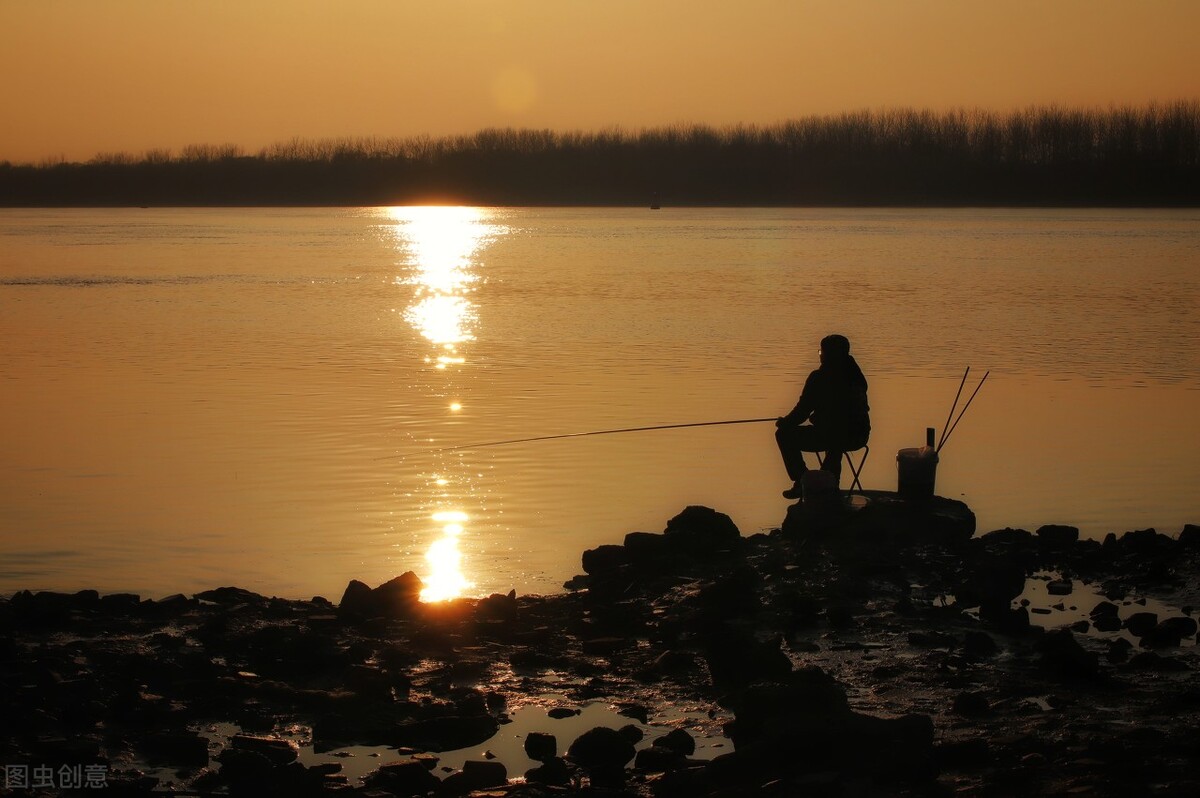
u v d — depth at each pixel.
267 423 27.86
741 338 44.59
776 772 9.84
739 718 10.58
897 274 77.25
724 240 126.00
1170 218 190.62
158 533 18.83
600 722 11.43
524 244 121.81
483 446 25.16
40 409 29.81
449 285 70.44
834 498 17.31
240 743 10.83
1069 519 19.61
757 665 11.96
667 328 47.94
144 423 27.91
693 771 9.89
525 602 15.14
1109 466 23.34
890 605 14.57
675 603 14.66
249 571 17.00
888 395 31.78
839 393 18.00
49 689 11.69
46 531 19.00
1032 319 50.41
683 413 29.00
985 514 19.94
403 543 18.31
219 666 12.62
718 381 34.09
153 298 62.19
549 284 71.06
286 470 23.09
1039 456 24.28
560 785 10.05
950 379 34.56
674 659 12.73
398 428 27.22
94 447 25.20
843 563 16.06
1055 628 13.89
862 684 11.99
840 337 18.12
